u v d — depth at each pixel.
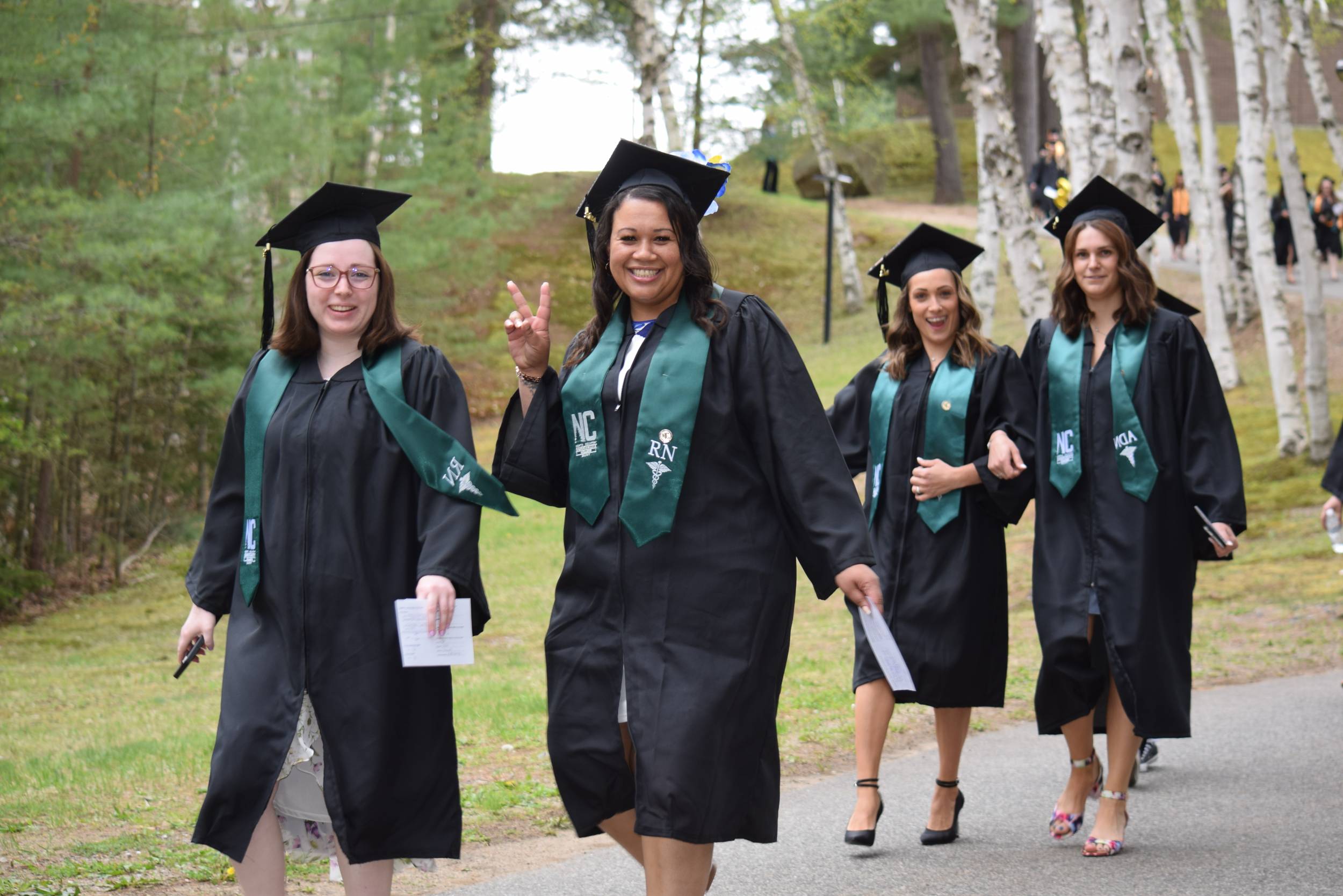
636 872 4.82
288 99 19.61
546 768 6.49
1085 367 5.27
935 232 5.56
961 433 5.36
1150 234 5.44
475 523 3.49
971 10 13.28
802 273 34.38
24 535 19.86
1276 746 6.46
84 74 15.10
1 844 5.20
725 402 3.49
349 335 3.68
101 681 11.60
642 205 3.53
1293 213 16.02
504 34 30.88
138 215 14.59
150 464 20.67
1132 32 12.01
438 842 3.52
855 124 37.44
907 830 5.32
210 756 7.00
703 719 3.31
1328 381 19.25
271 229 3.67
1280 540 13.39
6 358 14.65
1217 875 4.42
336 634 3.46
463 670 10.40
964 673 5.16
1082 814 5.12
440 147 24.23
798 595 13.60
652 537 3.42
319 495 3.52
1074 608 5.10
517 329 3.64
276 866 3.50
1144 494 5.06
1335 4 22.50
